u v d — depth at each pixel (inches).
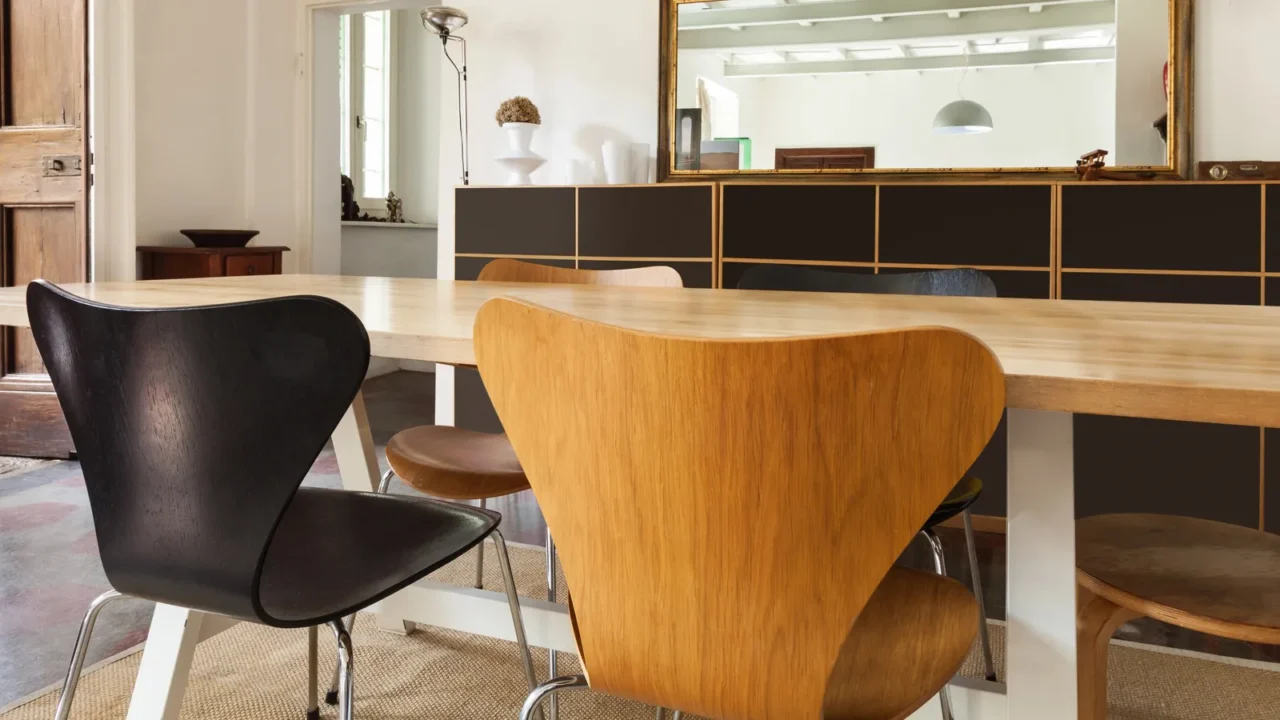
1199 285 124.7
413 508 60.2
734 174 162.7
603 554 35.6
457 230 162.2
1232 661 87.8
